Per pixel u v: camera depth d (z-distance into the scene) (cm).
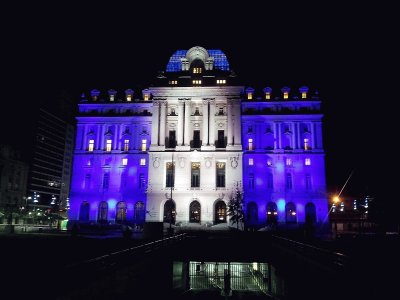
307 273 3184
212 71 9169
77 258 2577
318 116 9075
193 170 8750
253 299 4703
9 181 12256
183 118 8919
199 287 5441
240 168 8538
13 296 1476
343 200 11006
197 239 4862
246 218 8725
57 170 17862
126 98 9638
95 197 9088
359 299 2156
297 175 8875
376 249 3600
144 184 9081
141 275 2966
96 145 9394
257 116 9138
